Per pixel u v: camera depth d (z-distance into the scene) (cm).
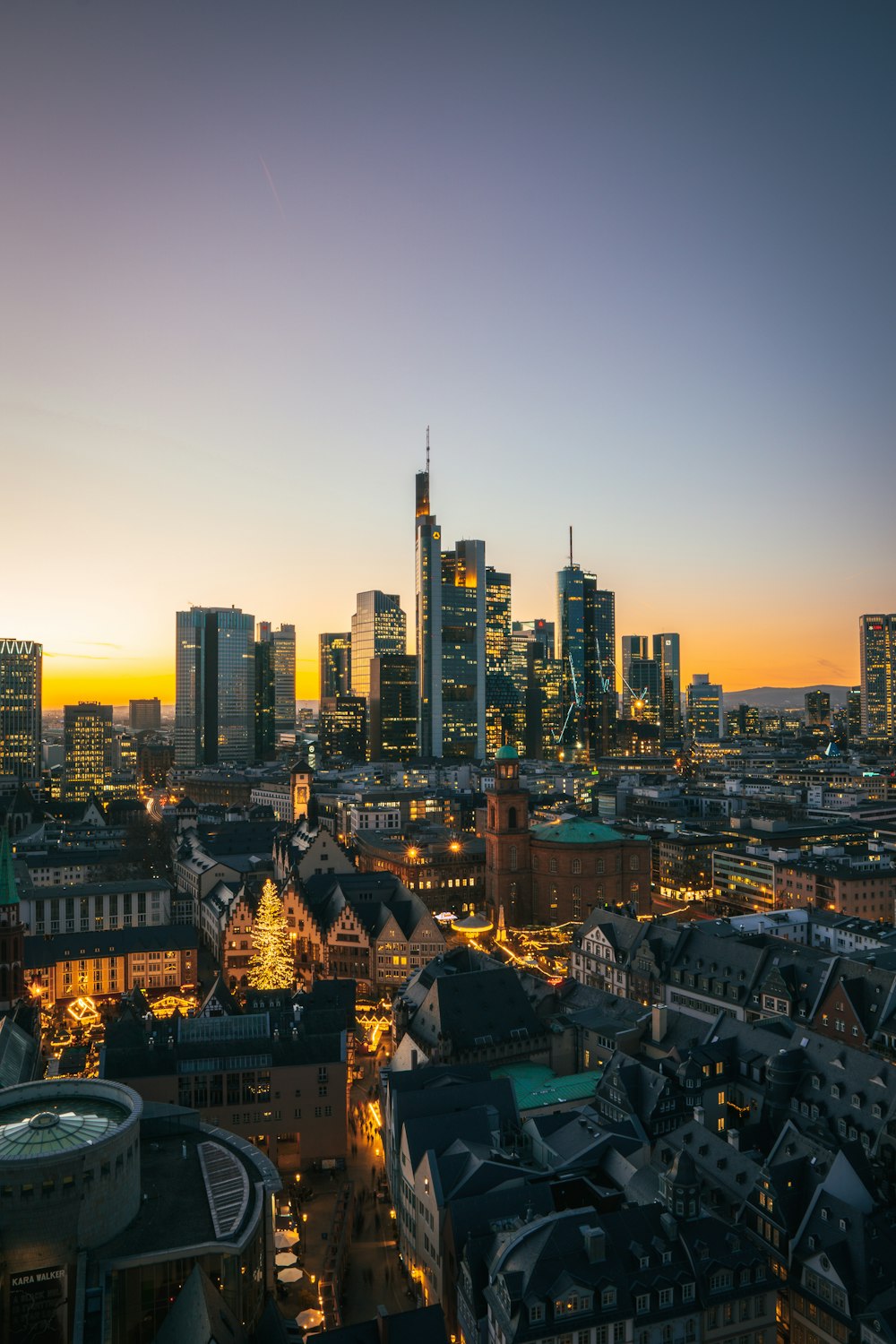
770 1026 13750
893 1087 11175
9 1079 12444
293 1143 13525
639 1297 8731
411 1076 12962
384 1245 11625
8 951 17875
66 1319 8312
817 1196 9662
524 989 16400
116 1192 8762
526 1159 12000
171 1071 13262
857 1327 8606
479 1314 9000
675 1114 12331
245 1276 8831
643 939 19062
